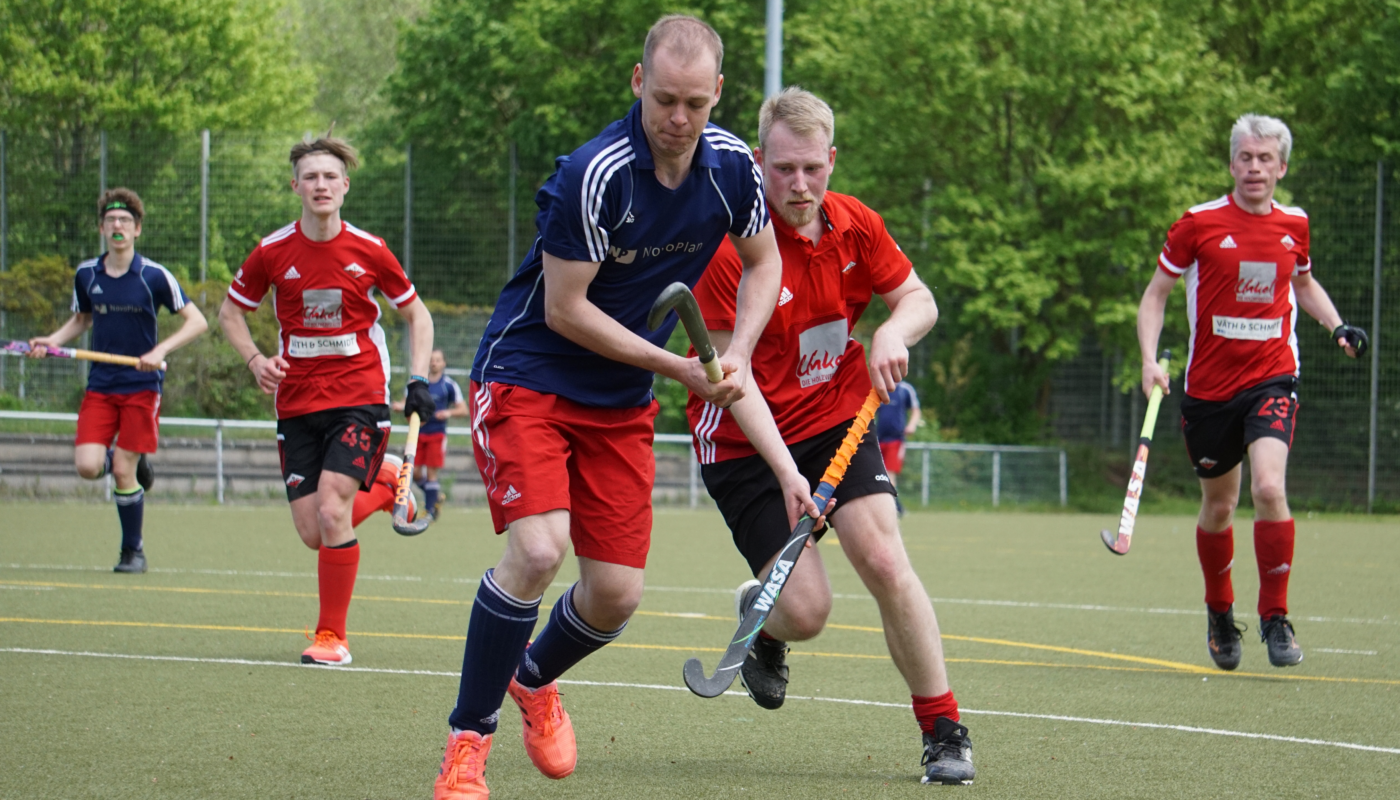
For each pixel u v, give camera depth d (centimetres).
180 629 1382
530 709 768
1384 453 4494
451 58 6694
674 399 4766
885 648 1345
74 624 1398
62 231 5047
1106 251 4647
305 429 1273
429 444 3191
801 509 766
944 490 4438
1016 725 969
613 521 746
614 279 722
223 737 887
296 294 1263
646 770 820
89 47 6384
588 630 758
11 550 2208
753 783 786
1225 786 782
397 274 1293
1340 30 5494
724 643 1362
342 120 8869
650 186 696
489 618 705
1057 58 4584
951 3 4644
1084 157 4694
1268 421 1234
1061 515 4184
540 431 722
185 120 6600
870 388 883
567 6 6150
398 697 1038
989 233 4609
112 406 1883
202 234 4944
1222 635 1241
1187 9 5125
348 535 1227
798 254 843
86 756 826
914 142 4825
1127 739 919
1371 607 1780
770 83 3241
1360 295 4547
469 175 5022
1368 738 927
